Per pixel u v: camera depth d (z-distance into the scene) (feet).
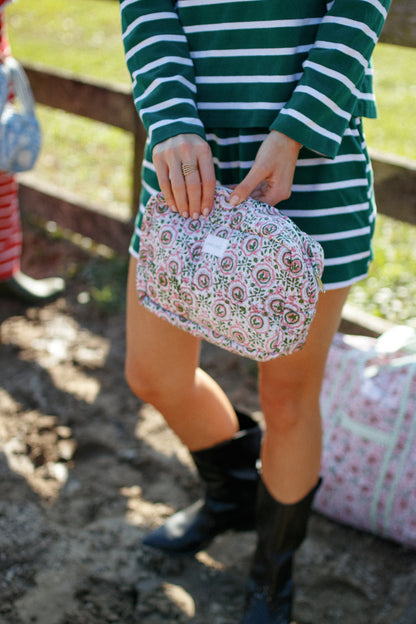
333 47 4.04
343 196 4.42
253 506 6.12
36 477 7.09
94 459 7.44
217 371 9.05
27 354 9.27
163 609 5.68
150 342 5.01
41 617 5.53
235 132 4.41
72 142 17.54
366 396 6.41
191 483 7.09
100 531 6.44
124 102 10.51
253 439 5.97
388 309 10.23
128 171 15.67
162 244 4.43
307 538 6.48
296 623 5.61
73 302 10.66
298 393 4.84
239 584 5.99
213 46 4.37
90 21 34.99
